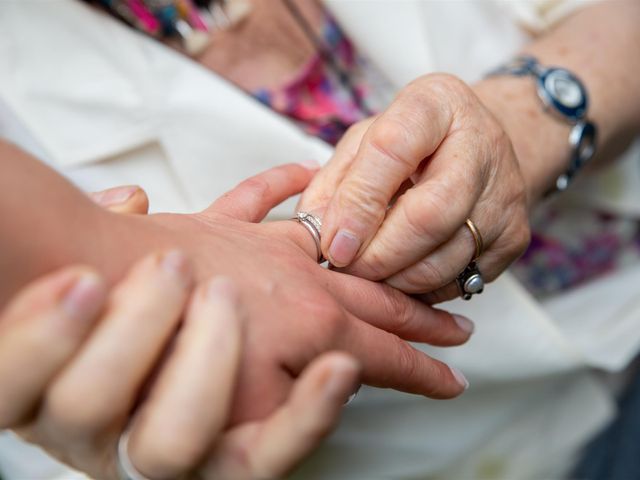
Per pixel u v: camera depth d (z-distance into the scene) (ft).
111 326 0.65
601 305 1.51
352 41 1.30
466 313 1.24
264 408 0.76
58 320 0.62
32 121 1.19
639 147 1.49
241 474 0.72
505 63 1.25
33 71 1.18
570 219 1.48
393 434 1.37
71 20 1.17
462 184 0.88
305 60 1.31
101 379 0.64
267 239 0.86
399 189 0.97
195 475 0.74
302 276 0.82
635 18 1.29
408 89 0.93
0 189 0.66
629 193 1.47
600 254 1.53
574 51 1.25
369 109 1.35
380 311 0.91
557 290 1.55
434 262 0.92
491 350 1.28
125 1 1.20
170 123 1.19
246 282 0.78
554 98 1.15
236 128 1.19
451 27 1.31
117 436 0.70
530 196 1.16
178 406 0.66
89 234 0.71
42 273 0.67
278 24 1.29
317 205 0.96
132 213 0.85
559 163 1.18
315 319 0.78
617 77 1.24
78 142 1.20
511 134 1.13
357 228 0.87
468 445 1.44
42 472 1.28
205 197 1.24
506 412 1.44
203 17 1.27
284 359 0.77
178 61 1.20
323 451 1.33
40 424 0.68
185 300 0.68
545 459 1.61
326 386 0.66
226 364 0.67
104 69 1.19
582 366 1.38
